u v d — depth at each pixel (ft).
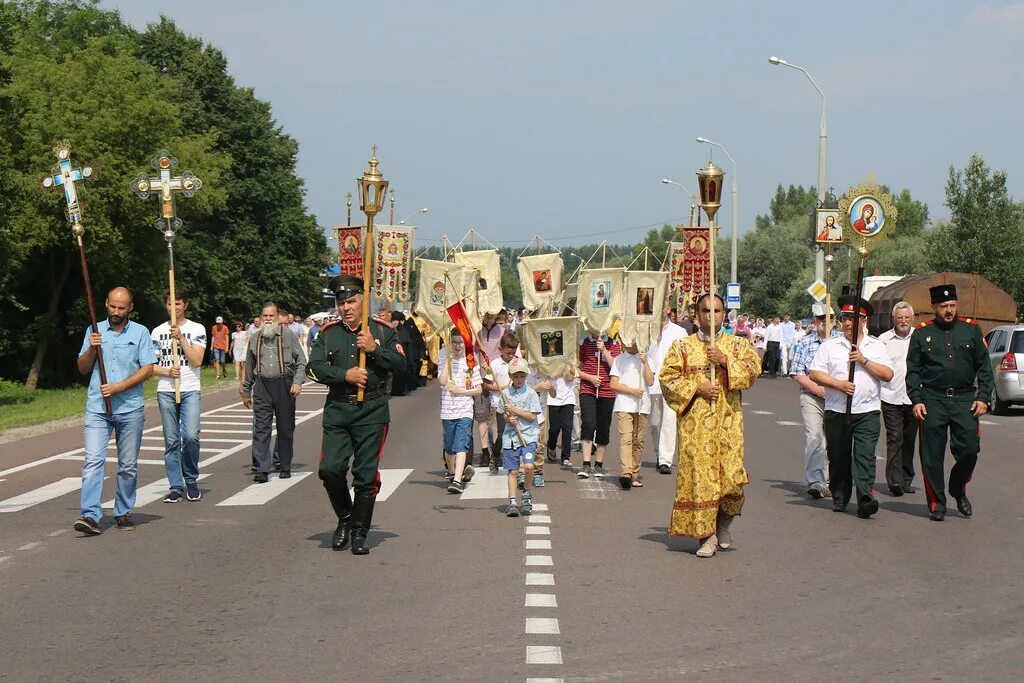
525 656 21.52
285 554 31.96
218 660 21.45
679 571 29.45
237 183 212.02
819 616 24.72
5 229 119.03
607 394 50.16
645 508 40.50
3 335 148.46
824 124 123.65
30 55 152.25
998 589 27.40
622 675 20.31
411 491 45.06
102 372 35.83
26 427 79.05
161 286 163.63
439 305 55.11
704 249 66.49
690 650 21.98
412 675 20.35
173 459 42.50
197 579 28.71
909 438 44.42
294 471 52.06
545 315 64.54
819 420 43.11
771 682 19.94
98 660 21.54
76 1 182.39
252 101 218.79
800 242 309.42
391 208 72.69
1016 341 88.07
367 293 32.71
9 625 24.29
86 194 142.41
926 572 29.37
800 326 150.92
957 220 177.37
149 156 151.33
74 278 162.09
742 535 34.94
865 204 41.68
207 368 182.39
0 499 43.60
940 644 22.47
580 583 28.02
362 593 26.99
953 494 38.86
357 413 32.24
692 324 66.59
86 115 146.82
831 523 37.24
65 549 32.94
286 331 48.80
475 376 46.39
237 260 213.05
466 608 25.45
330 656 21.63
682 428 31.35
